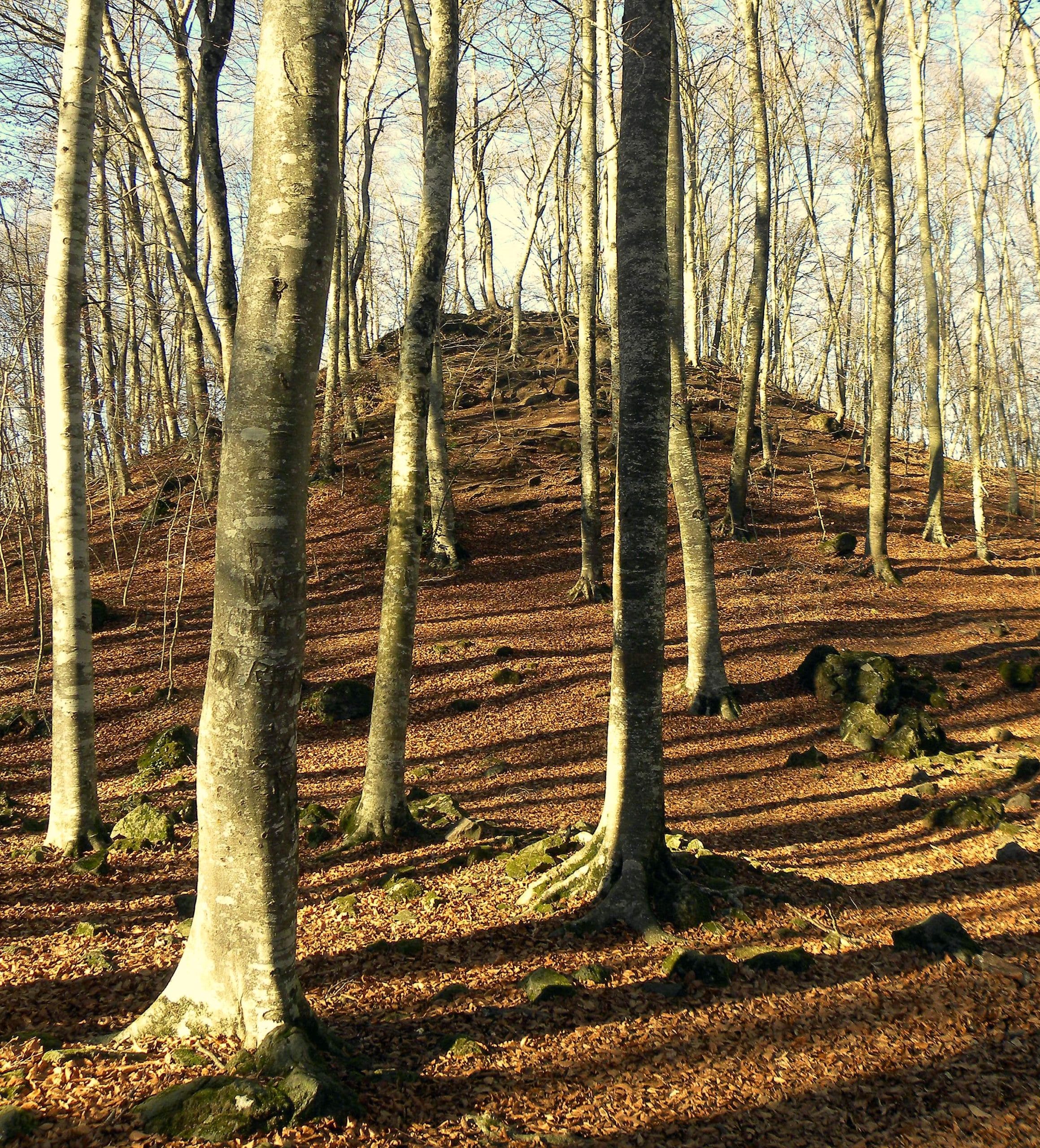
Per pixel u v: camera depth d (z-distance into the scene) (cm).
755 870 784
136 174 2627
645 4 676
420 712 1306
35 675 1440
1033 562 2012
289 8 423
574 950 632
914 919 721
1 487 2023
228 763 439
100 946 640
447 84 897
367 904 724
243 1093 405
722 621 1662
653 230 680
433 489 1959
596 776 1098
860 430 3152
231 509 428
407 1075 466
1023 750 1152
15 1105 409
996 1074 520
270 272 425
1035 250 2497
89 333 2028
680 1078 502
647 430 677
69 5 817
